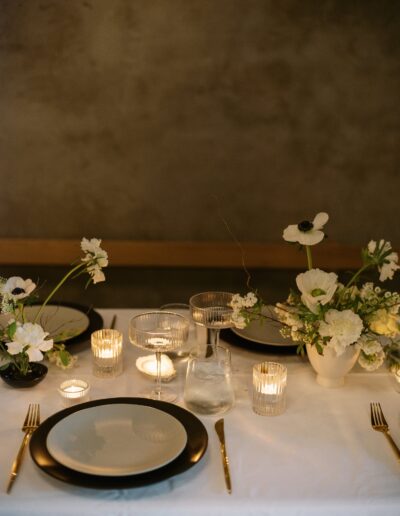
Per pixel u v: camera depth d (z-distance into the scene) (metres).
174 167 3.12
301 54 3.02
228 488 1.08
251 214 3.19
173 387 1.47
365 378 1.54
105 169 3.10
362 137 3.12
